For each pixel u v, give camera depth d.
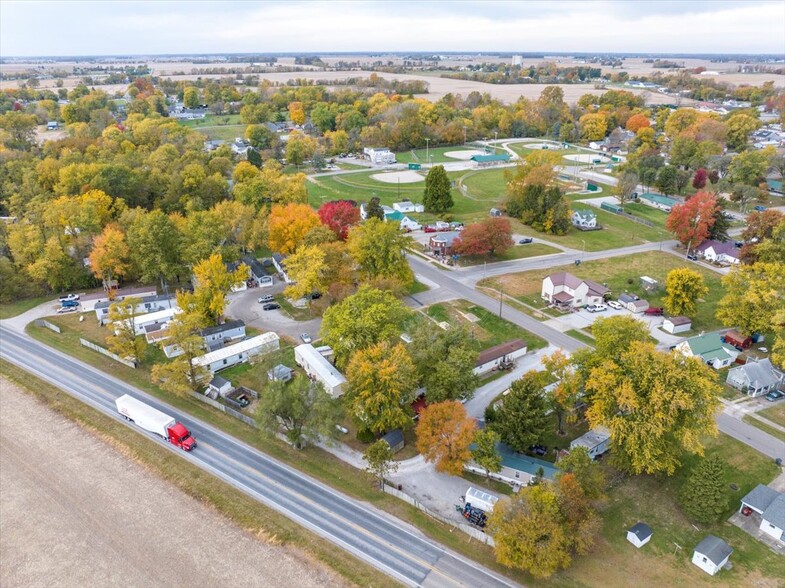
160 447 67.25
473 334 89.81
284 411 65.44
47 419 73.00
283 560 51.78
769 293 83.69
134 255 109.38
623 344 64.38
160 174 152.50
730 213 155.88
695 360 59.56
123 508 58.19
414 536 54.47
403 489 60.91
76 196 133.25
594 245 134.38
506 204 156.75
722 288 109.50
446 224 145.75
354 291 97.25
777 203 164.00
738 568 50.19
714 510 53.28
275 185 147.75
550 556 47.00
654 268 119.81
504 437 63.41
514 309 101.50
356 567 50.81
